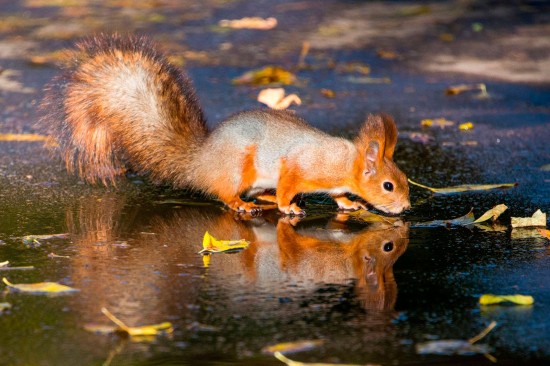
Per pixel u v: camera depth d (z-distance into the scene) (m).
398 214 10.22
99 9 24.91
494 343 6.59
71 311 7.07
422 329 6.81
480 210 10.20
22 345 6.46
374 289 7.64
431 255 8.61
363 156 10.27
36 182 11.30
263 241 9.10
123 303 7.24
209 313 7.06
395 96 16.31
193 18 23.64
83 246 8.77
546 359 6.33
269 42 20.88
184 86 11.54
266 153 10.38
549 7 24.84
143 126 11.05
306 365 6.18
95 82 11.24
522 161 12.30
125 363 6.18
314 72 18.19
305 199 11.12
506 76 17.62
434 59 19.22
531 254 8.63
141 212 10.11
